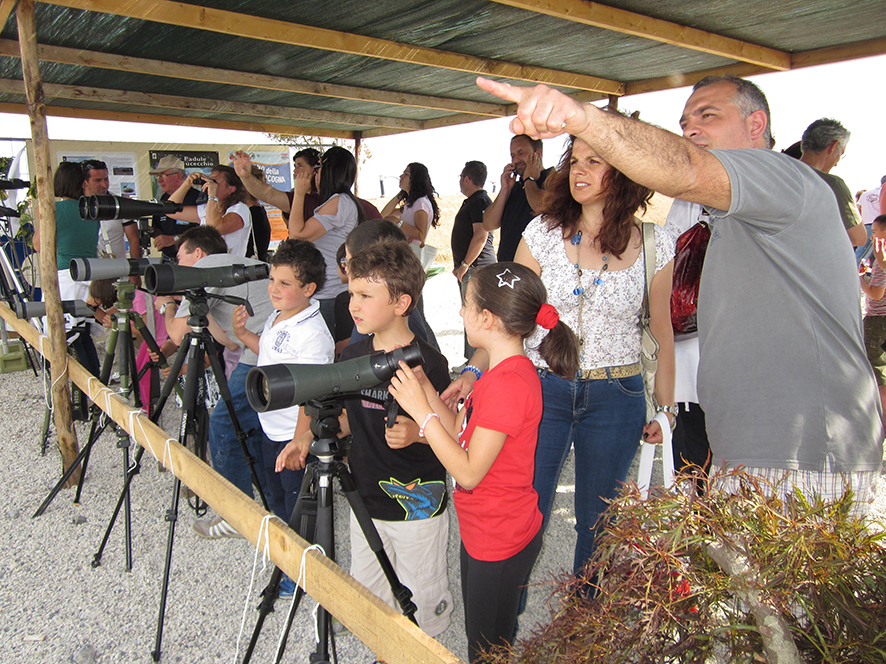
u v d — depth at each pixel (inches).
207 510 123.9
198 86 231.6
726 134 68.5
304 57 186.4
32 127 120.6
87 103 261.3
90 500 128.4
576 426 78.9
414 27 150.6
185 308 123.4
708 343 60.7
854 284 54.3
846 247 53.8
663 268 77.1
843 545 37.4
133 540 113.4
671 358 81.0
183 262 124.0
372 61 192.5
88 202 120.9
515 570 66.9
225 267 100.9
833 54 167.6
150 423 89.8
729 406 58.4
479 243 204.8
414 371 67.7
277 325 95.0
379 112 299.0
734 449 58.1
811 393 54.1
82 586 100.1
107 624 91.4
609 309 75.5
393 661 44.9
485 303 63.7
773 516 39.7
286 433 99.2
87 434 162.9
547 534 116.9
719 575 37.4
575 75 207.3
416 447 77.3
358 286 73.4
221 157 347.3
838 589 36.1
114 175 320.2
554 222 78.4
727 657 35.8
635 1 128.7
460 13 139.8
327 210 147.6
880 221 145.0
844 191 124.3
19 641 87.1
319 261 95.0
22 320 151.8
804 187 50.3
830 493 54.1
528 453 65.9
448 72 209.2
